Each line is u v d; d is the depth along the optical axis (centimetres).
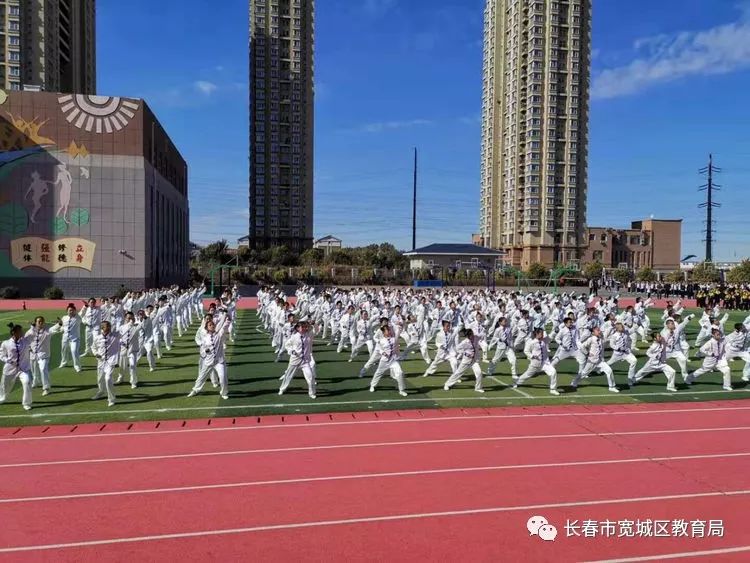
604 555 687
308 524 754
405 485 886
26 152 4516
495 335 1794
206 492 852
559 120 9712
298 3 10788
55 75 7488
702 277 8362
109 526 745
